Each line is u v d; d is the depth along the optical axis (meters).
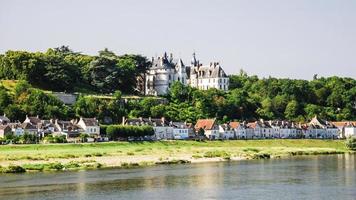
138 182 180.00
